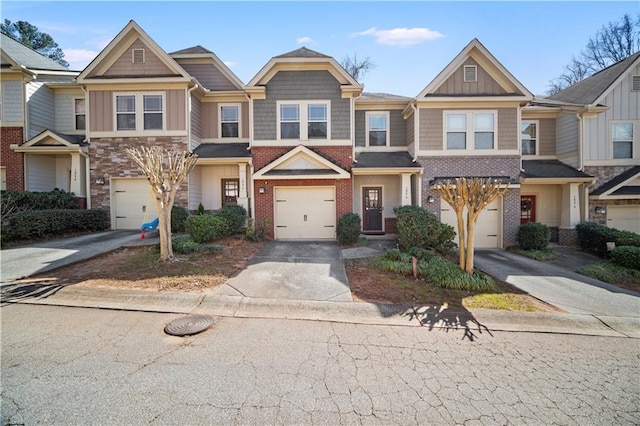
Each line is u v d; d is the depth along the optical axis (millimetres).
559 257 10281
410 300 5852
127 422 2582
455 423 2691
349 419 2697
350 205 11828
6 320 4512
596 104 12031
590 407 2967
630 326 5051
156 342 3996
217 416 2684
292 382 3211
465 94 11773
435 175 11938
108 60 12242
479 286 6551
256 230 11648
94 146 12195
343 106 11953
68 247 8734
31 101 13055
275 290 6090
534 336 4574
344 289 6273
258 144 11906
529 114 13594
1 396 2857
